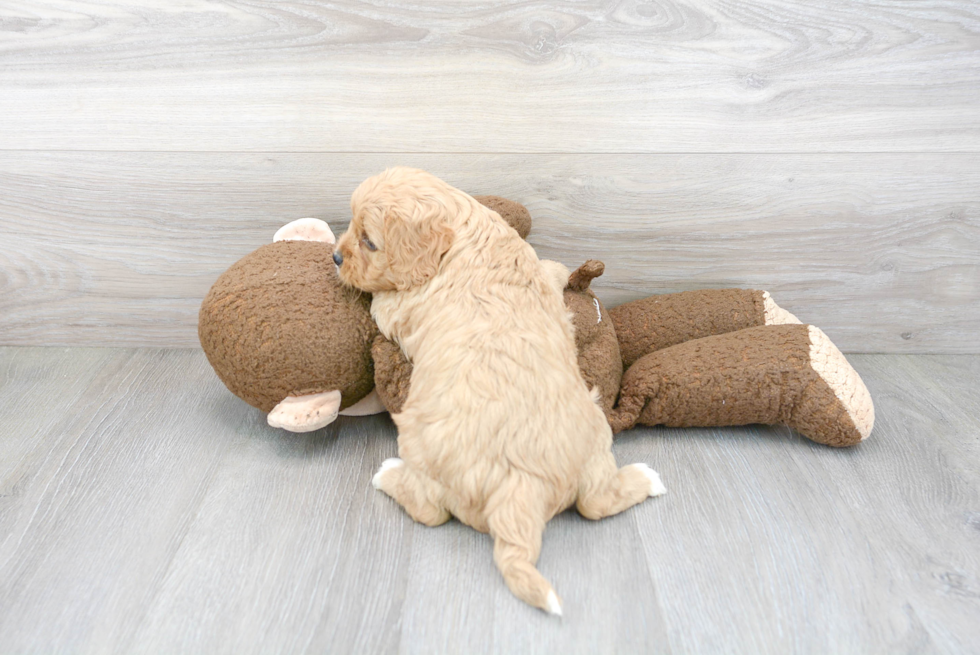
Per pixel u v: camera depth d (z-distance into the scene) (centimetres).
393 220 107
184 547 105
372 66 135
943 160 146
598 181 147
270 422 120
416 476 108
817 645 91
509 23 132
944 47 136
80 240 152
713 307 150
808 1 132
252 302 117
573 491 106
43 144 141
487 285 109
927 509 116
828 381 127
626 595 98
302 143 142
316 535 108
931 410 146
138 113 139
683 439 136
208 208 148
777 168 147
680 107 141
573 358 114
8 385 148
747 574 102
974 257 156
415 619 93
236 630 91
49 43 133
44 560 102
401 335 115
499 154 144
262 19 131
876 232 153
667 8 132
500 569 96
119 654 88
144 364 158
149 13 131
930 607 97
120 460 125
